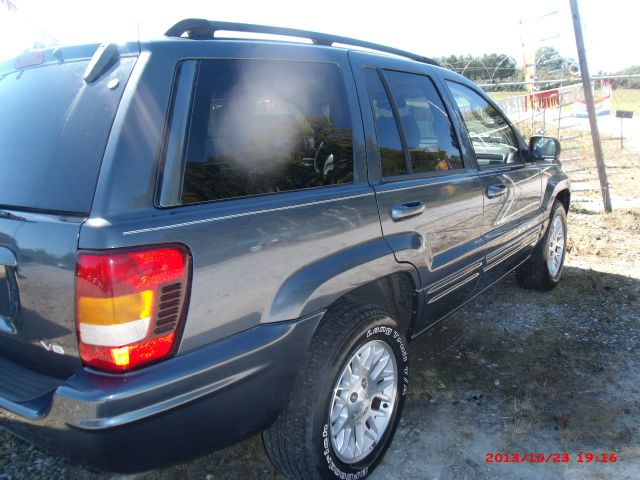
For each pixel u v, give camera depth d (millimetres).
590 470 2500
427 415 2926
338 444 2281
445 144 3084
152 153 1696
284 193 2059
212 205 1801
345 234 2221
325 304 2125
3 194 1918
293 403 2113
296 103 2221
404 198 2566
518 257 4098
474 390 3166
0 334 1918
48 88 1988
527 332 3922
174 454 1755
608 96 13180
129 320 1569
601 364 3455
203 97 1871
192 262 1684
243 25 2213
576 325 4031
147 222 1616
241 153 1956
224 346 1799
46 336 1737
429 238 2754
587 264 5473
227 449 2658
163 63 1802
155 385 1613
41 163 1829
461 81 3479
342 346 2162
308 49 2355
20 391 1778
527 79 10445
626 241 6297
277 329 1944
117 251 1541
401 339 2549
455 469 2510
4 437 2707
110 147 1657
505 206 3602
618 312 4246
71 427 1578
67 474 2473
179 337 1683
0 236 1804
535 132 11781
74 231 1595
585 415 2908
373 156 2500
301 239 2029
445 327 4023
